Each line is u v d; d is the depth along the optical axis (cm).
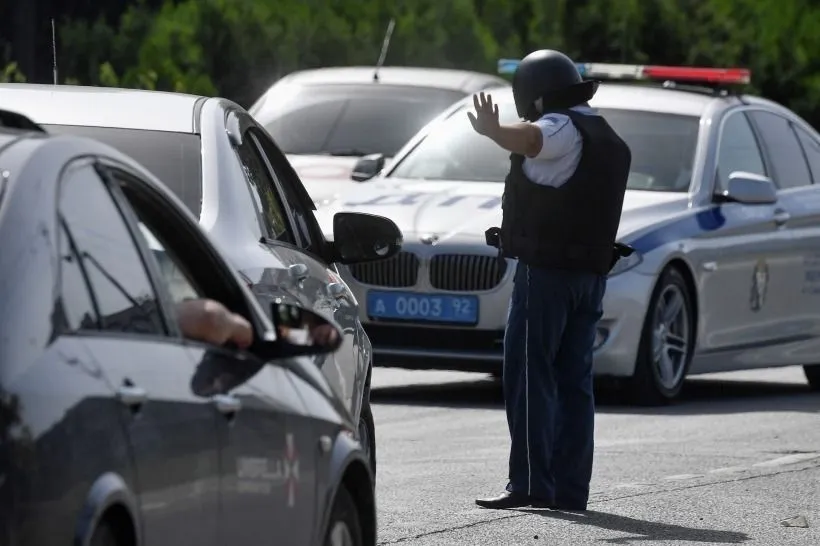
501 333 3072
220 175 1734
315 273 1811
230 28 5166
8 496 956
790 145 3662
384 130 4262
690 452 2608
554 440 2131
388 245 1972
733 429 2877
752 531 2030
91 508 1015
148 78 4838
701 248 3250
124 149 1759
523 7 6094
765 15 6894
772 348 3478
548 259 2072
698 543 1952
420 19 5497
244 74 5181
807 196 3619
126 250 1162
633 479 2358
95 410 1034
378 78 4425
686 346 3238
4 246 1033
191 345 1195
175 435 1120
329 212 3209
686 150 3391
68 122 1800
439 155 3475
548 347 2092
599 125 2078
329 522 1382
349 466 1430
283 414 1285
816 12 6975
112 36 5241
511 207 2094
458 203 3209
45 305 1037
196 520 1148
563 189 2066
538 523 2031
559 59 2081
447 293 3088
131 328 1132
